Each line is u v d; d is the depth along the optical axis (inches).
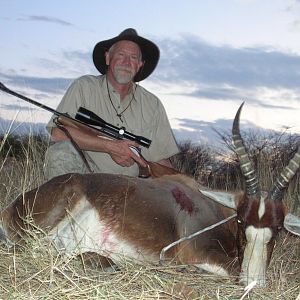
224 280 66.0
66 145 80.7
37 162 89.4
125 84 85.4
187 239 70.7
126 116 86.3
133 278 58.3
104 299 53.6
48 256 61.0
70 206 66.7
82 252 66.2
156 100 88.9
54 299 53.3
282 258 77.7
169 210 71.1
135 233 68.5
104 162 84.3
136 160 78.2
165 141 89.3
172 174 78.1
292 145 121.9
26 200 68.5
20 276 58.1
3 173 98.9
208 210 74.7
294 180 102.3
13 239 67.7
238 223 67.0
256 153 117.0
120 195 68.9
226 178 121.0
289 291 62.5
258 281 62.7
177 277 63.1
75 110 84.1
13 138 106.7
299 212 89.9
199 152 134.8
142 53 89.9
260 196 66.5
